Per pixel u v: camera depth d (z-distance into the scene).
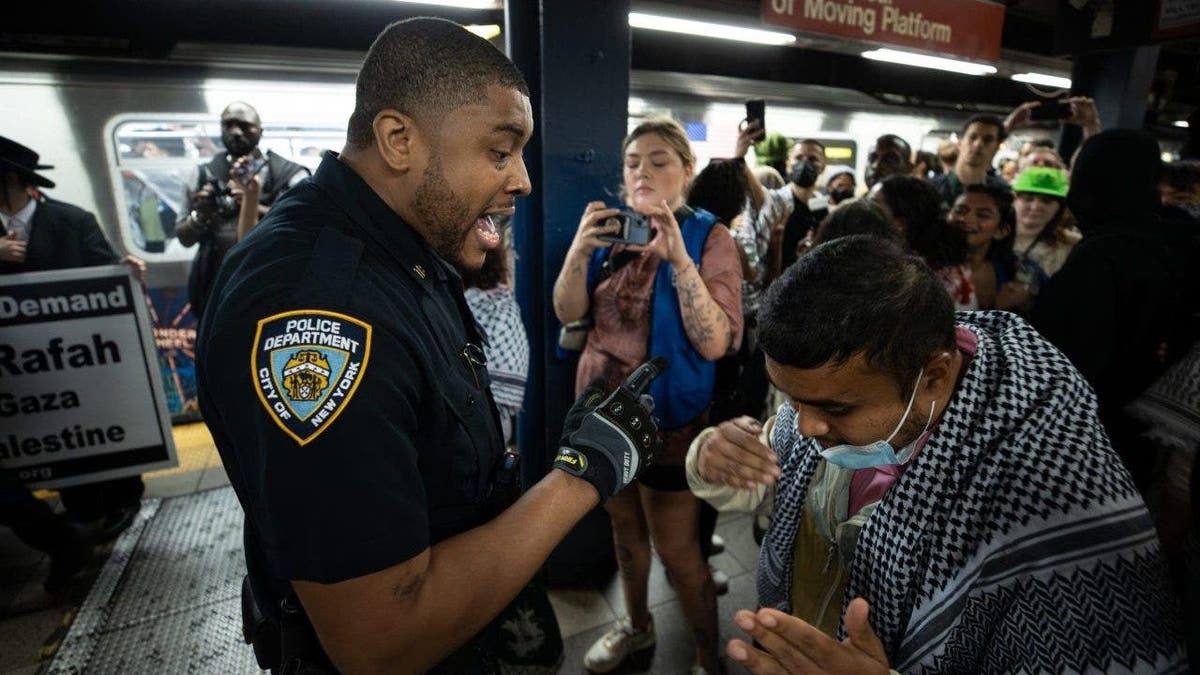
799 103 5.35
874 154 3.98
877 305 0.64
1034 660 0.66
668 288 1.57
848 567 0.90
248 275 0.68
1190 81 4.92
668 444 1.59
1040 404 0.70
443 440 0.78
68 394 2.52
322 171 0.81
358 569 0.60
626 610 2.00
